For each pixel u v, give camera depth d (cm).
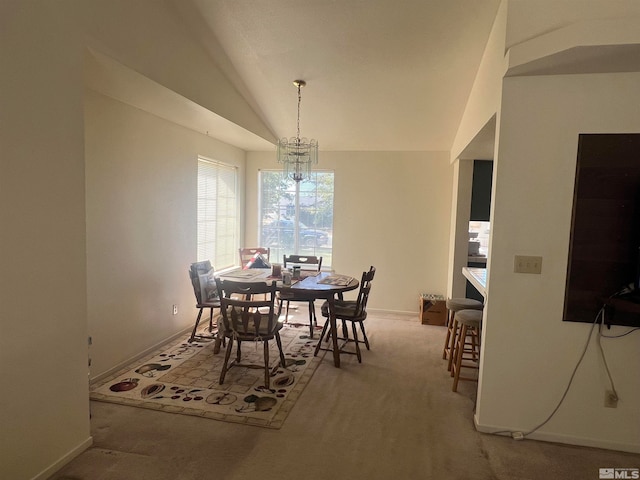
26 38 173
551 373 236
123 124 318
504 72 224
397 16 269
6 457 174
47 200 187
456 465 212
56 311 195
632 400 227
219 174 493
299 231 552
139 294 347
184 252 415
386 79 351
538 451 227
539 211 231
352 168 524
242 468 204
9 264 171
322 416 259
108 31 219
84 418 215
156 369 326
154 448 220
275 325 318
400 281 521
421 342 411
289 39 302
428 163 505
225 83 361
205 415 255
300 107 416
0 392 170
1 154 165
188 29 296
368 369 339
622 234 220
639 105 215
